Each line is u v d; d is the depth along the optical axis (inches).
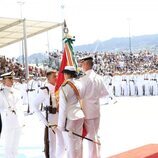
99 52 1461.6
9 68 1075.3
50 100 251.3
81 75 242.2
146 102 774.5
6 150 265.3
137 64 1400.1
